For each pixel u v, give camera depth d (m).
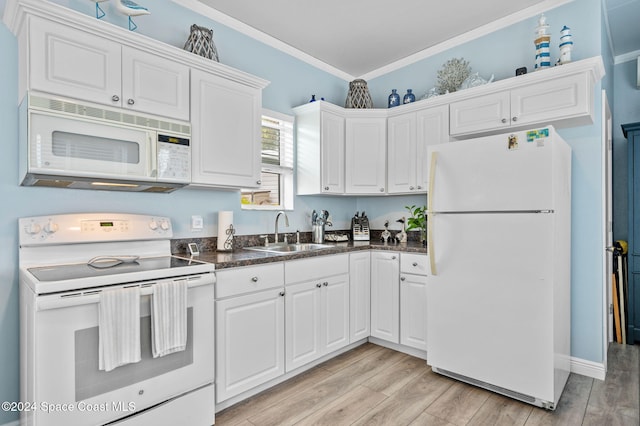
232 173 2.33
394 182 3.27
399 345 2.92
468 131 2.75
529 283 2.01
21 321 1.70
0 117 1.75
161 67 1.98
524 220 2.03
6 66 1.77
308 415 1.98
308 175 3.19
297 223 3.30
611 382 2.35
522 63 2.80
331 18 2.79
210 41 2.29
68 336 1.39
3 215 1.76
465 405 2.08
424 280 2.67
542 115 2.39
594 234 2.46
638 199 3.01
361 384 2.34
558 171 2.05
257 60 2.97
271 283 2.24
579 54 2.53
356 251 2.93
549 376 1.94
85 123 1.68
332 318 2.70
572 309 2.54
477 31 3.01
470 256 2.23
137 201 2.22
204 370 1.82
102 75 1.75
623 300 3.11
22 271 1.67
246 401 2.13
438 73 3.08
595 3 2.47
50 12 1.58
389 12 2.73
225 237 2.53
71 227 1.88
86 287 1.44
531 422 1.89
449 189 2.33
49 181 1.74
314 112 3.13
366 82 3.70
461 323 2.28
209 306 1.85
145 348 1.59
